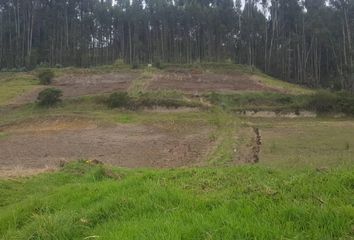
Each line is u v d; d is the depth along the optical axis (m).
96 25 101.44
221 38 97.31
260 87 66.25
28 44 95.75
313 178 7.09
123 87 64.25
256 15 98.56
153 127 41.66
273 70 92.81
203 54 97.38
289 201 6.12
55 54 96.31
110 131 39.84
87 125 43.22
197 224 5.69
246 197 6.61
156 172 10.81
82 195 9.27
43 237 6.71
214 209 6.28
